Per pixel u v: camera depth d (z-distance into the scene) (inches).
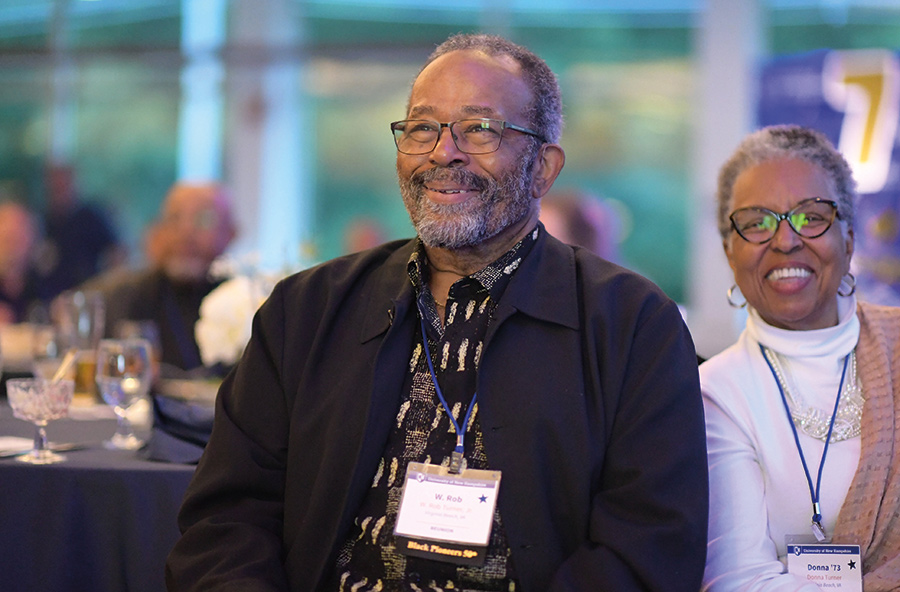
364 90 288.2
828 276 67.0
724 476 64.7
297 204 299.7
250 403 62.8
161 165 304.7
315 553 57.9
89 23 302.4
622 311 59.3
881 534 61.6
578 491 55.4
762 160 69.4
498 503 55.7
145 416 101.7
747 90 256.8
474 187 60.4
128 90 301.3
